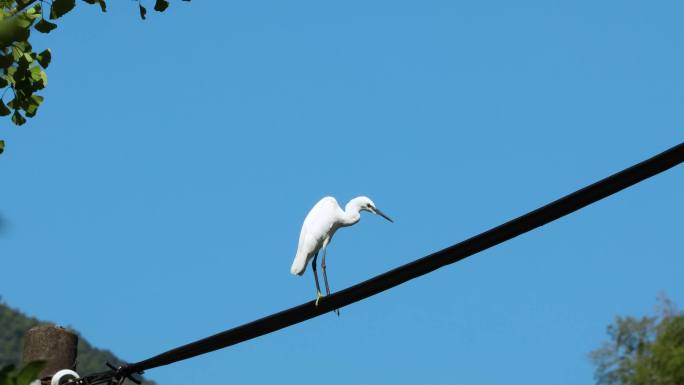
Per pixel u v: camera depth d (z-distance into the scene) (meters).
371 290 12.32
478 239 10.98
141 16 12.09
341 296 12.50
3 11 11.70
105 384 14.30
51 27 12.01
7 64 9.14
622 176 9.80
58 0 11.88
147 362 13.99
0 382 6.11
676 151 9.41
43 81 12.57
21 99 12.55
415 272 11.83
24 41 11.88
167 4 12.08
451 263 11.53
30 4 11.96
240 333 13.11
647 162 9.60
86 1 12.12
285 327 13.16
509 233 10.79
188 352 13.60
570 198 10.18
